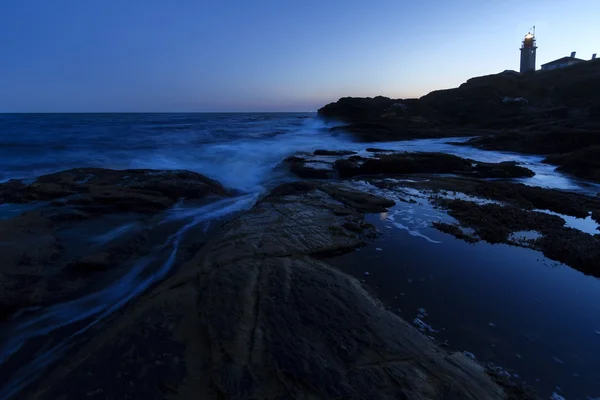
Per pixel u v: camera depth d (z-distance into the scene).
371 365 2.80
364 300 3.79
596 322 3.60
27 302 4.19
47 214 6.77
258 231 5.75
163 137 25.17
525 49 54.25
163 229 6.81
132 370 2.75
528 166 14.36
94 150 16.89
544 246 5.50
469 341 3.25
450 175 11.96
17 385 3.17
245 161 14.93
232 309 3.47
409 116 34.69
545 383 2.78
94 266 5.03
